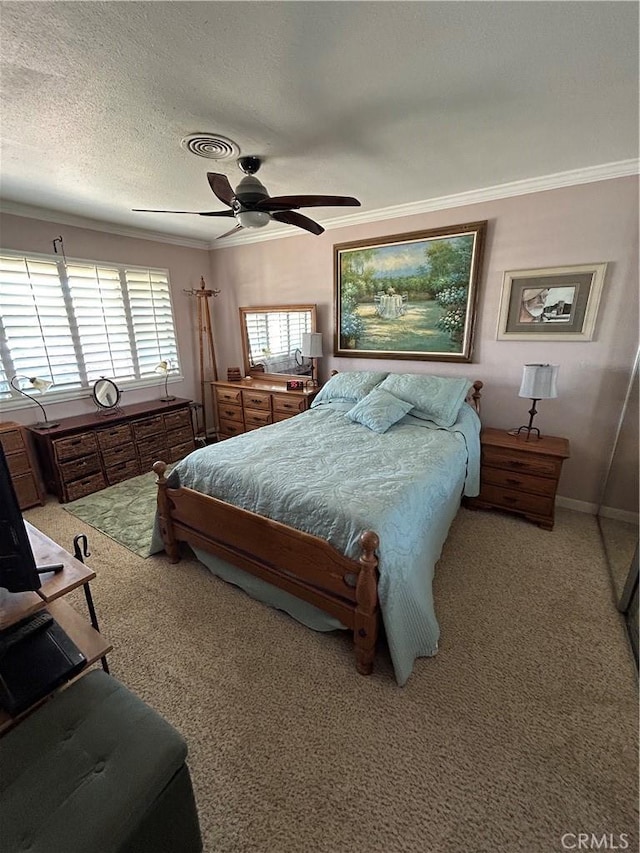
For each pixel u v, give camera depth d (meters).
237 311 4.68
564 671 1.65
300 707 1.52
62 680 1.18
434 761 1.32
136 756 0.95
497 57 1.39
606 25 1.23
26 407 3.33
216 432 5.05
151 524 2.91
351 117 1.79
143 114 1.74
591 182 2.52
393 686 1.59
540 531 2.73
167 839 0.98
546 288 2.79
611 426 2.79
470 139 2.04
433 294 3.24
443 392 2.99
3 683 1.14
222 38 1.27
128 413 3.74
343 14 1.18
